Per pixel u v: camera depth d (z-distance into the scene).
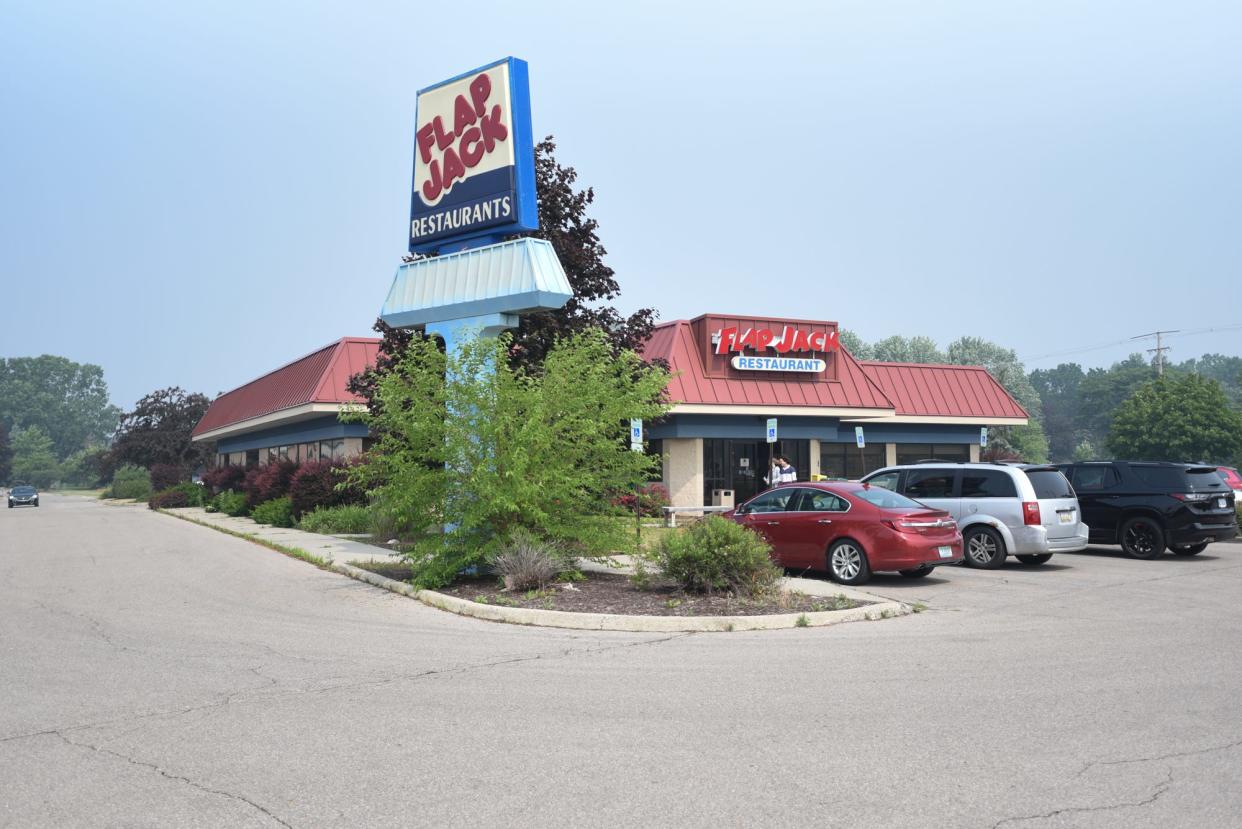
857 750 6.04
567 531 13.62
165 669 8.61
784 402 31.77
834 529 14.22
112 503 66.75
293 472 31.00
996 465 16.52
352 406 14.38
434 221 16.52
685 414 30.95
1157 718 6.74
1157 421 69.50
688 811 5.01
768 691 7.64
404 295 16.47
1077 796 5.19
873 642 9.76
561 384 13.95
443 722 6.78
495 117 15.66
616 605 11.77
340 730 6.59
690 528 12.90
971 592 13.39
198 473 58.91
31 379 179.38
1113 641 9.69
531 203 15.62
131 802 5.20
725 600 11.94
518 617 11.33
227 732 6.55
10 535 26.80
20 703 7.39
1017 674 8.17
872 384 33.88
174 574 16.20
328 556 18.28
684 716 6.90
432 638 10.20
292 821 4.91
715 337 31.25
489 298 15.17
